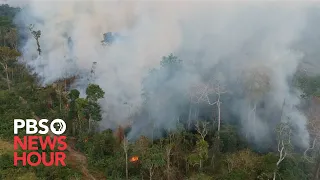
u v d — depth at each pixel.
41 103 72.69
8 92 76.31
